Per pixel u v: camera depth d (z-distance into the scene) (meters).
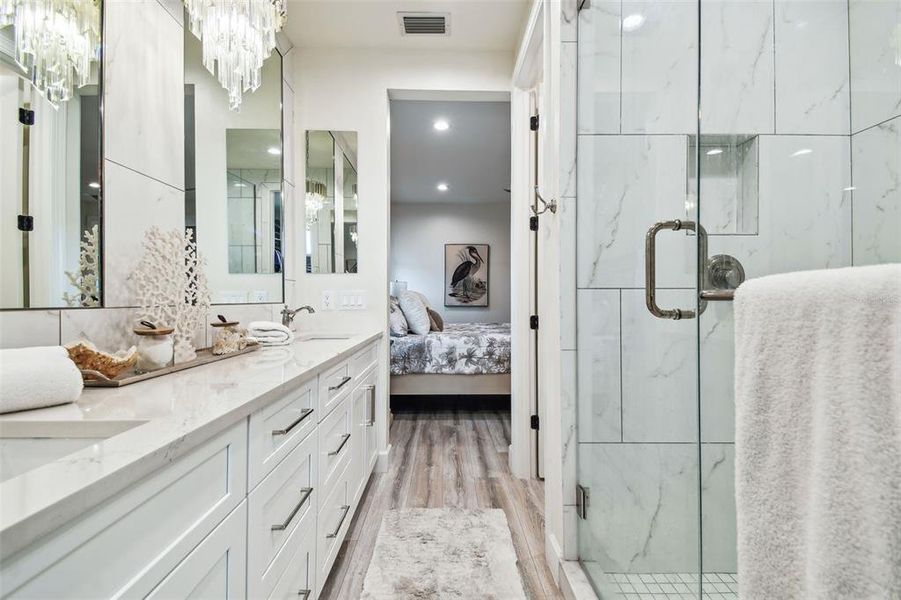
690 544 1.23
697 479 1.21
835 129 1.40
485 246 6.86
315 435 1.25
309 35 2.49
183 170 1.57
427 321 3.96
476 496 2.16
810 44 1.41
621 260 1.41
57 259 1.03
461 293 6.83
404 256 6.84
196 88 1.67
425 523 1.88
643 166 1.36
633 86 1.39
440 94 2.69
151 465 0.52
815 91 1.40
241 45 1.49
